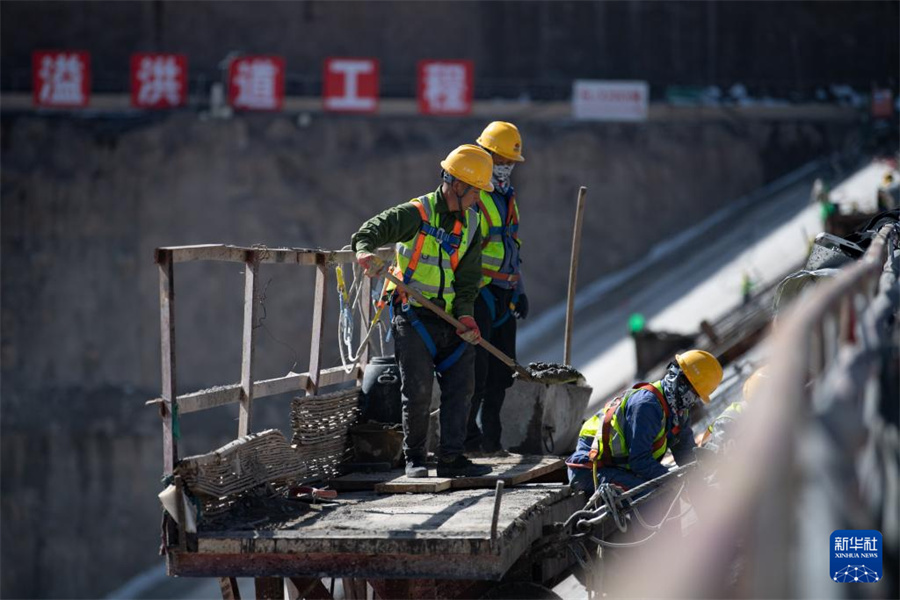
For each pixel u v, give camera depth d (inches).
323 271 832.9
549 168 5684.1
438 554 613.9
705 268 5108.3
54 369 5467.5
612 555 774.5
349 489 805.9
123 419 5344.5
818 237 935.7
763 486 248.5
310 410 802.2
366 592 783.1
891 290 471.8
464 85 5467.5
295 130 5585.6
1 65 5851.4
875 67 6141.7
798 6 6136.8
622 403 805.2
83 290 5497.1
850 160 5669.3
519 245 952.9
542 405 973.8
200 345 5378.9
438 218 786.2
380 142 5620.1
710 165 5807.1
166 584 5093.5
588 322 5044.3
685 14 6077.8
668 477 770.8
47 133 5565.9
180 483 633.0
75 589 5270.7
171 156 5511.8
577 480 828.6
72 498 5344.5
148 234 5502.0
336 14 5900.6
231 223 5497.1
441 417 815.7
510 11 5940.0
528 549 746.2
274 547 631.8
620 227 5708.7
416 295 768.9
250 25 5880.9
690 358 804.0
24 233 5531.5
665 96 5910.4
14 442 5403.5
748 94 6043.3
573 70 5999.0
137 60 5447.8
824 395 293.3
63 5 5866.1
